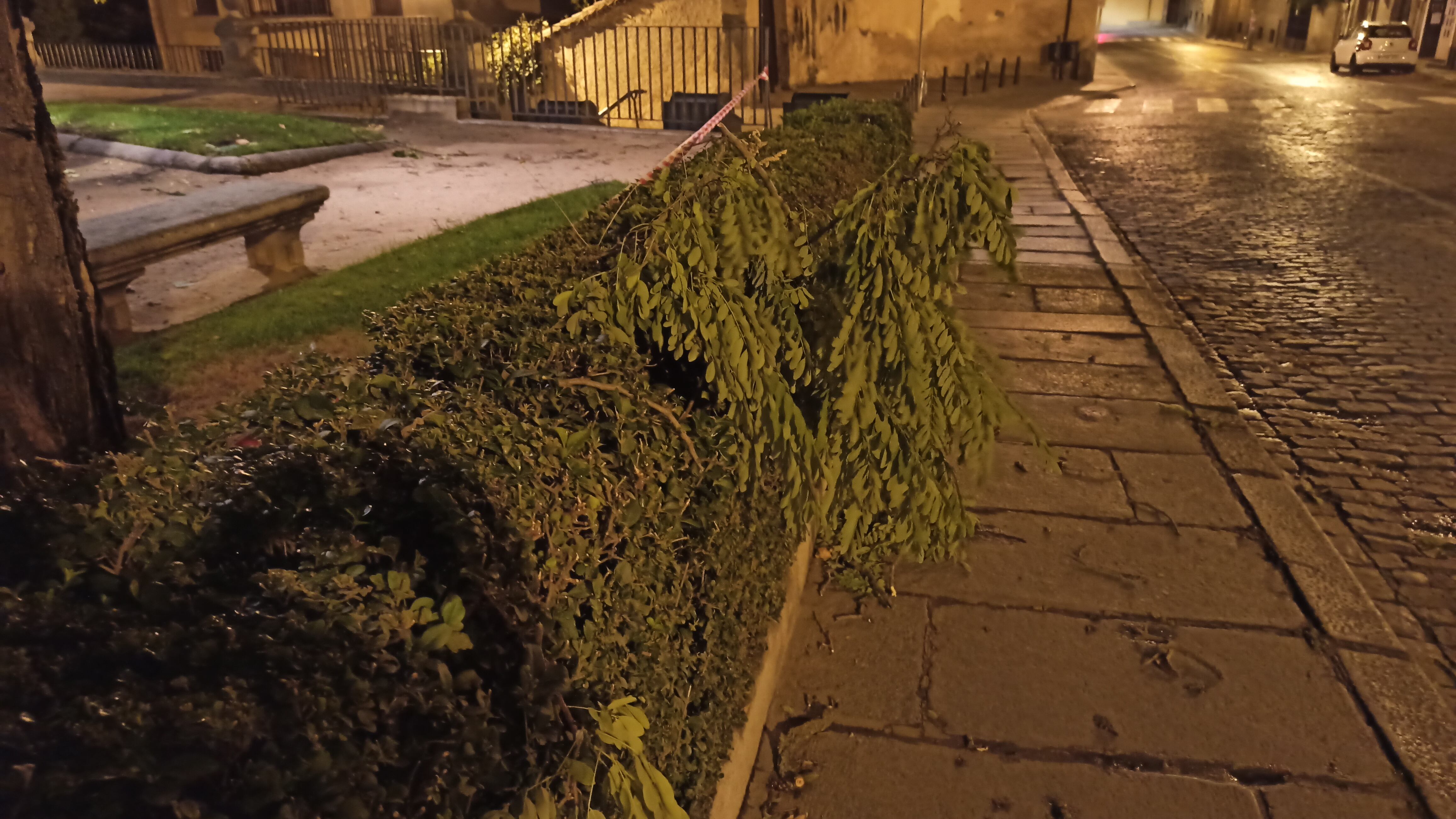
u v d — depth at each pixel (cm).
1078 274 779
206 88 1488
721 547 246
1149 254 862
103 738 110
